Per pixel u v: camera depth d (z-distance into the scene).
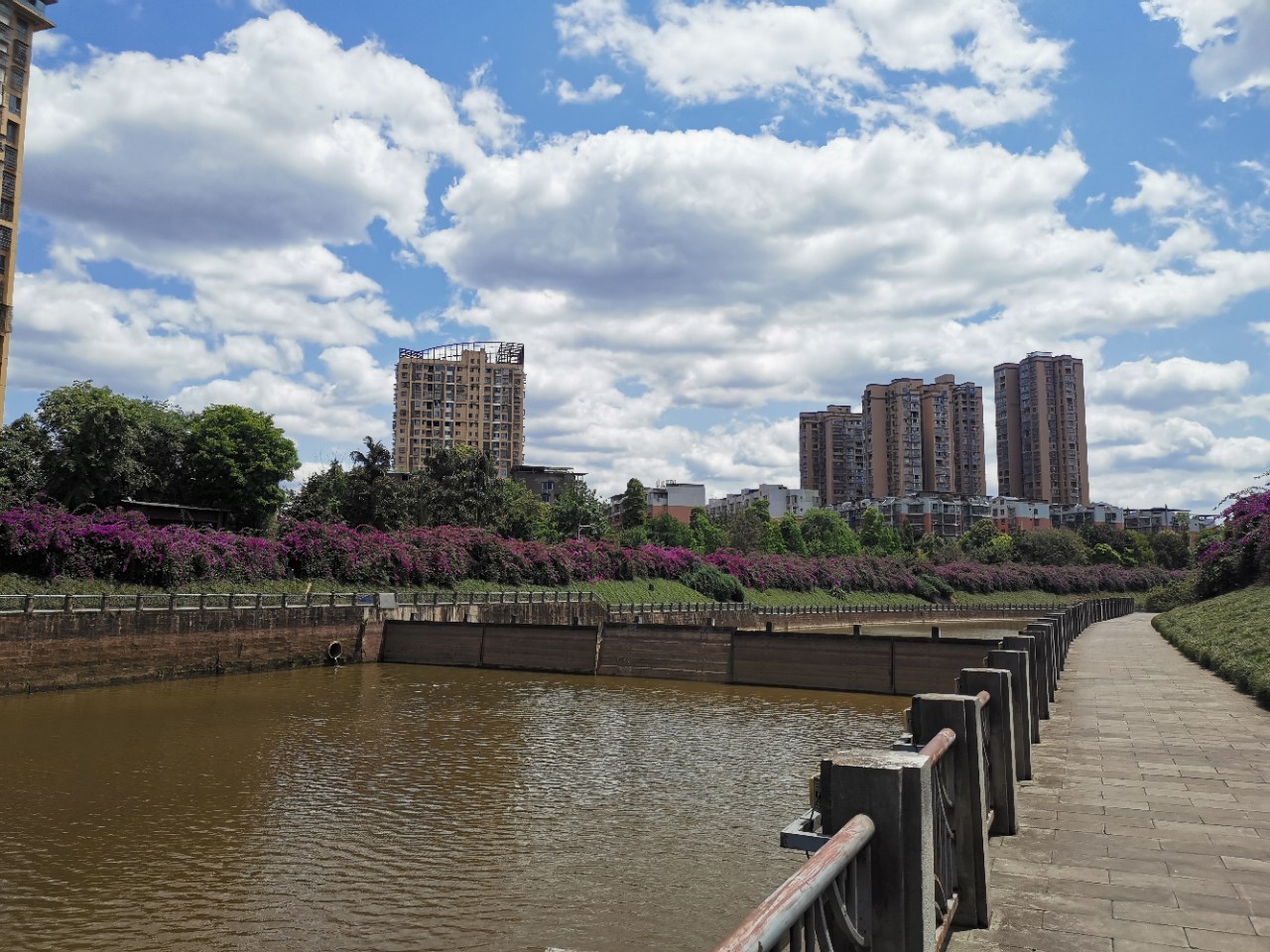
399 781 21.62
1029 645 12.88
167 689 35.09
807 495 182.25
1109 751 11.88
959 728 5.66
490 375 171.62
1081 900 6.07
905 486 185.75
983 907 5.58
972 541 140.38
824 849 3.11
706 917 13.58
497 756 24.97
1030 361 186.75
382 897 14.20
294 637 43.72
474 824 18.16
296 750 25.02
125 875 15.00
